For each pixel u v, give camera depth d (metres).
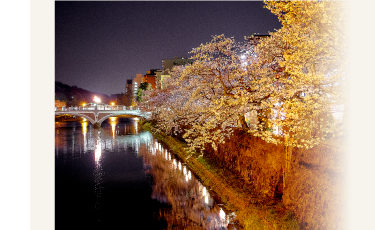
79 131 66.44
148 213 17.06
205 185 19.50
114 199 19.92
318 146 10.16
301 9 9.34
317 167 10.07
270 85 13.32
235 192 15.21
